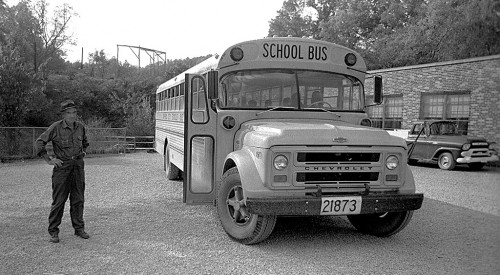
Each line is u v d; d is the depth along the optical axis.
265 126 5.69
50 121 25.75
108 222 6.81
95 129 20.56
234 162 5.74
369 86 9.30
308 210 5.01
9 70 18.88
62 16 39.06
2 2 34.47
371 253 5.30
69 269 4.65
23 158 17.42
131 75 45.00
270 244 5.66
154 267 4.73
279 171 5.07
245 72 6.47
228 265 4.81
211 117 6.30
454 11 20.58
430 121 15.70
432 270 4.65
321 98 6.70
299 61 6.62
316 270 4.67
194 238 5.90
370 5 34.38
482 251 2.27
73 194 5.83
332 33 34.53
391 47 28.80
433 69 17.84
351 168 5.25
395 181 5.43
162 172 13.40
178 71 35.50
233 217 5.81
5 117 18.97
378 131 5.51
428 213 7.66
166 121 11.98
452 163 14.70
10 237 5.92
